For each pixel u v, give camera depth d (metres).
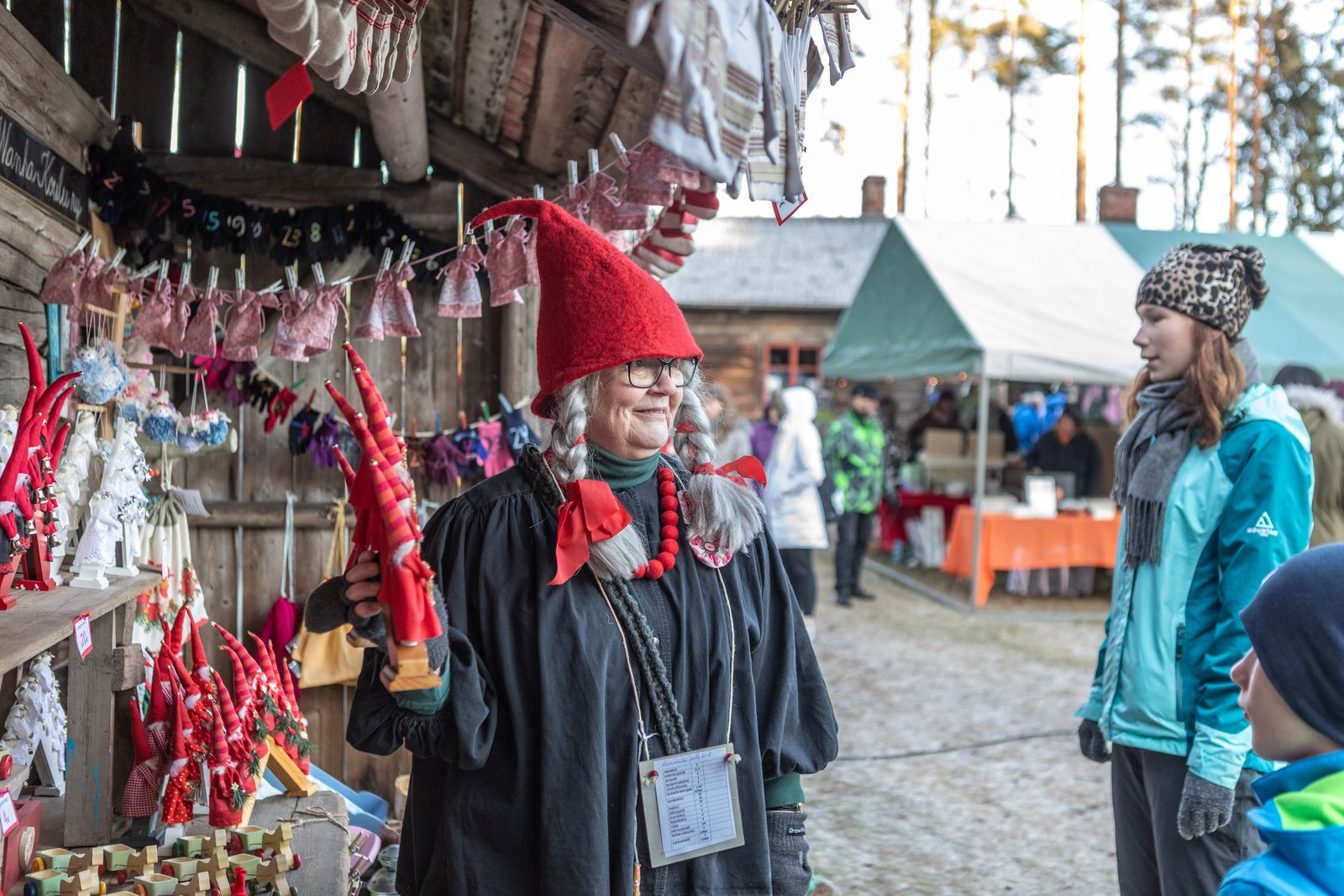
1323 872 1.21
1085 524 9.05
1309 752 1.32
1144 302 2.33
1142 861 2.29
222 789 2.37
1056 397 12.75
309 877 2.39
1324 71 22.45
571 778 1.51
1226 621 2.05
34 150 2.69
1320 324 9.45
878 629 8.17
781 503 7.34
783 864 1.75
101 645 2.28
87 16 3.59
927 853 3.97
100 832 2.28
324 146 3.75
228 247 3.37
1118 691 2.25
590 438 1.69
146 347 3.20
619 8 1.88
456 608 1.58
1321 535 3.75
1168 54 22.02
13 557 2.02
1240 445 2.14
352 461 3.74
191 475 3.76
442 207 3.78
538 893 1.51
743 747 1.66
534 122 3.47
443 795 1.61
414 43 1.79
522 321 3.90
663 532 1.68
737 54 1.29
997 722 5.77
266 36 3.62
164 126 3.66
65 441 2.40
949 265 9.47
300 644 3.63
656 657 1.60
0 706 2.48
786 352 19.97
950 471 10.99
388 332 2.96
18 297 2.63
